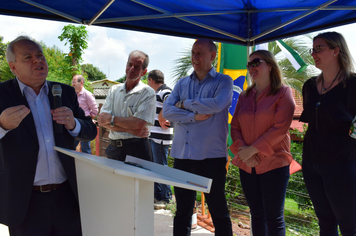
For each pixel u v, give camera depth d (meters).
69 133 2.16
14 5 2.63
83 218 1.74
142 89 3.41
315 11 3.00
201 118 2.77
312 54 2.42
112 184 1.44
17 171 1.88
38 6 2.61
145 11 2.92
